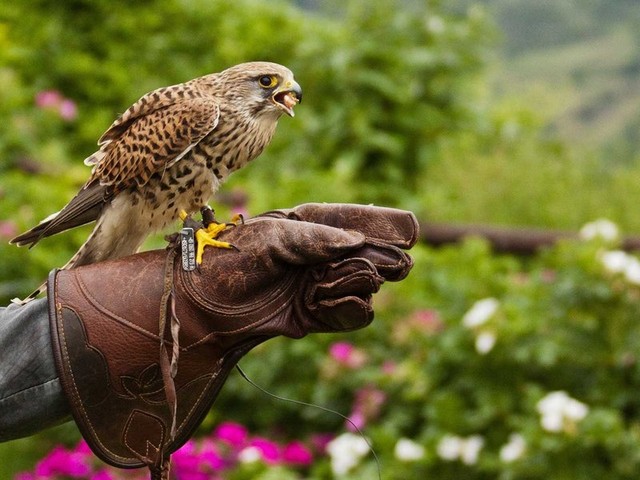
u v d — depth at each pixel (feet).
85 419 12.90
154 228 15.96
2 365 12.98
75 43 41.83
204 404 13.23
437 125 40.50
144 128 15.56
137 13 42.60
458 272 30.68
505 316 26.89
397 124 40.34
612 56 88.99
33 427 13.10
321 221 13.64
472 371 27.50
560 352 26.86
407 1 42.73
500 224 38.52
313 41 41.04
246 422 29.55
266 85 15.94
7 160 34.76
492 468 25.96
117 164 15.57
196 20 43.45
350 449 26.07
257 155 16.42
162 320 12.91
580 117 84.38
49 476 24.30
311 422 29.32
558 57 90.74
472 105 41.45
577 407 25.00
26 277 30.50
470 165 40.24
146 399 13.05
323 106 40.93
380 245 13.20
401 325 28.89
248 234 13.20
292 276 13.17
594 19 97.14
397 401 28.45
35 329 13.05
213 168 15.88
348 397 29.01
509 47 92.84
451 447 25.84
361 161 39.88
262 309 13.08
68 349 12.83
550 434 25.03
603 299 27.07
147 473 24.63
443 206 38.63
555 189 39.17
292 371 29.63
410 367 27.86
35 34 41.27
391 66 40.06
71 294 13.01
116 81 41.27
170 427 13.12
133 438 13.10
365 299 13.12
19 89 37.63
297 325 13.20
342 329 13.23
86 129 39.58
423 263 31.30
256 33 43.68
